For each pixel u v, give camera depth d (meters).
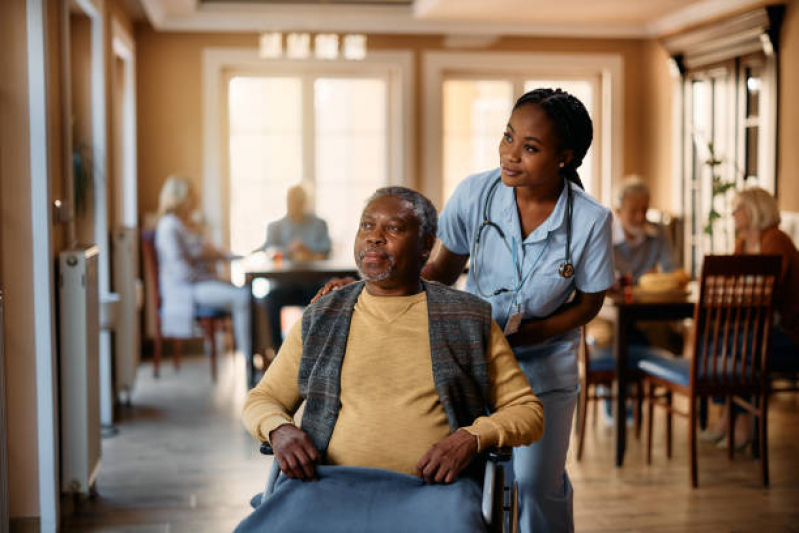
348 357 1.89
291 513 1.74
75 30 5.00
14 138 3.22
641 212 4.92
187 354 7.09
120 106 6.74
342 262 5.93
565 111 2.01
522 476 2.33
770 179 5.66
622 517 3.48
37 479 3.31
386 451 1.84
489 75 7.55
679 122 6.89
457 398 1.87
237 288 6.08
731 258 3.74
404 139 7.41
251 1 7.10
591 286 2.25
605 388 5.04
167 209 6.19
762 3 5.73
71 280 3.49
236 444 4.56
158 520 3.48
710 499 3.68
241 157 7.45
